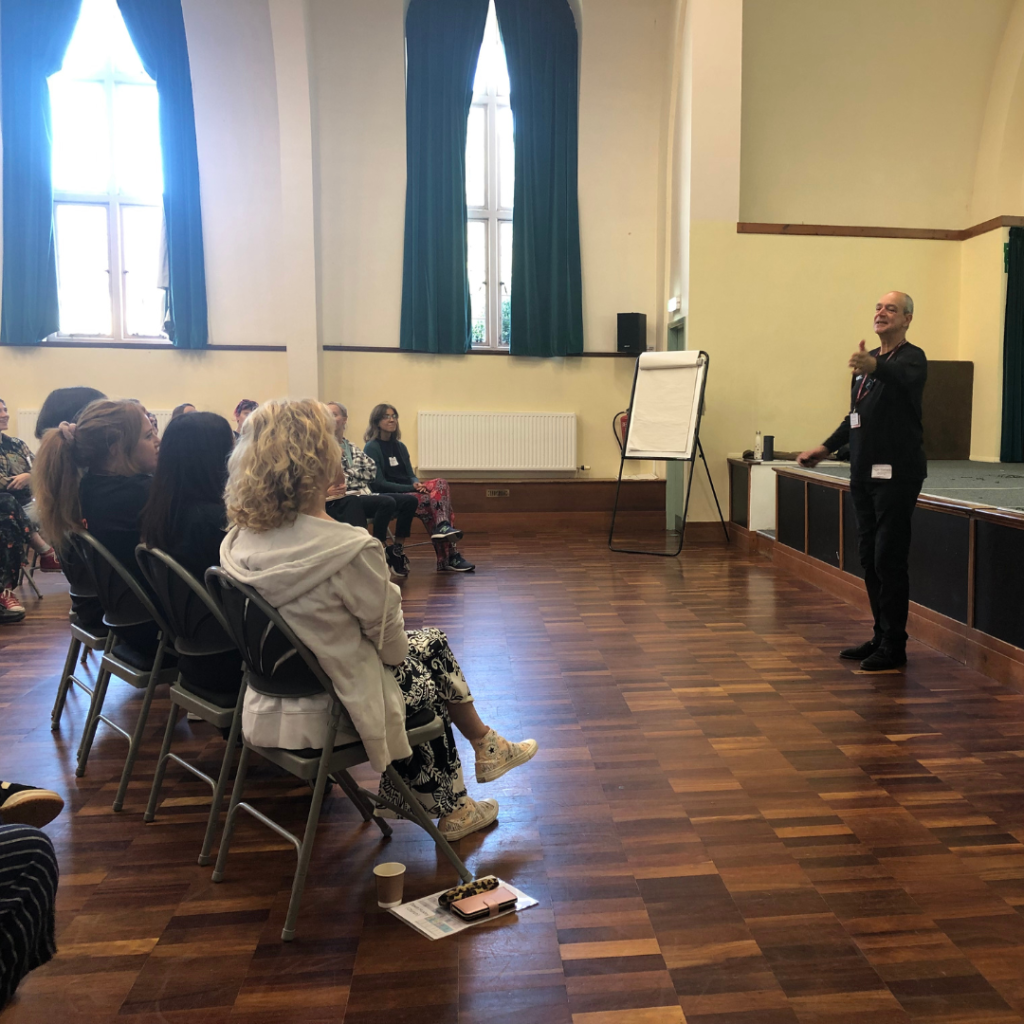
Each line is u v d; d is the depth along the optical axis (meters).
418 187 7.71
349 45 7.56
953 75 7.43
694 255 6.98
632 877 1.92
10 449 4.74
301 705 1.74
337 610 1.67
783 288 7.10
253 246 7.70
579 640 3.96
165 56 7.36
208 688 2.10
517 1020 1.45
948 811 2.22
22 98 7.23
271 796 2.36
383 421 5.93
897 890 1.85
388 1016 1.46
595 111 7.86
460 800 2.14
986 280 7.16
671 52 7.41
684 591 5.05
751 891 1.85
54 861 1.22
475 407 8.04
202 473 2.11
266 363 7.78
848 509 4.77
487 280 8.16
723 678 3.38
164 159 7.45
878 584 3.55
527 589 5.16
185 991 1.53
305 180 7.37
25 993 1.52
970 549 3.47
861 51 7.30
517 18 7.67
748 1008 1.48
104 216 7.69
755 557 6.27
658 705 3.07
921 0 7.17
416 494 5.75
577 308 7.95
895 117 7.52
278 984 1.55
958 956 1.62
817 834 2.11
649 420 6.72
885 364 3.22
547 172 7.82
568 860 2.00
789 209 7.55
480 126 8.02
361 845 2.08
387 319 7.88
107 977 1.57
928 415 7.41
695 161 6.89
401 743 1.80
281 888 1.88
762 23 7.16
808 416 7.19
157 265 7.73
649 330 8.19
